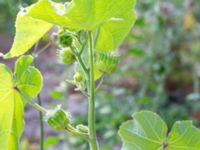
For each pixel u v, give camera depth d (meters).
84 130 0.40
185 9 1.67
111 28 0.42
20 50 0.41
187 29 1.67
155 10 1.37
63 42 0.38
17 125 0.45
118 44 0.43
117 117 1.12
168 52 1.50
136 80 1.70
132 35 1.30
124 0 0.35
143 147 0.39
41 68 1.94
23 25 0.39
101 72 0.41
